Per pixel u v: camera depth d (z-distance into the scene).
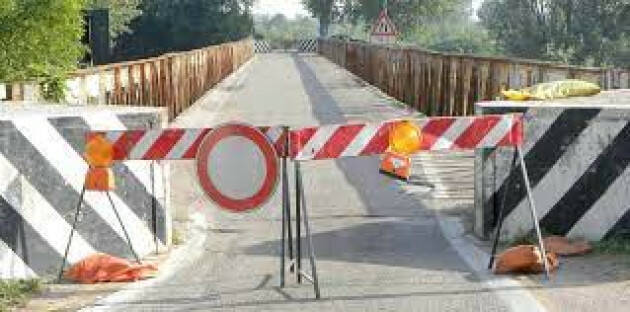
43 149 7.65
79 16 12.45
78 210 7.55
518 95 9.66
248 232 9.43
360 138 7.30
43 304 6.68
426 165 13.41
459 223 9.60
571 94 9.91
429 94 20.61
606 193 8.27
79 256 7.87
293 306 6.46
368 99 27.34
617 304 6.30
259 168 7.16
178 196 11.43
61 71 11.95
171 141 7.45
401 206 10.60
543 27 82.25
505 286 6.88
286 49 129.88
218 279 7.40
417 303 6.46
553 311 6.17
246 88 33.28
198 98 26.88
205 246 8.80
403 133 7.33
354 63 44.81
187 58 23.92
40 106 9.49
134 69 16.11
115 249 8.11
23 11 11.81
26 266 7.53
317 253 8.34
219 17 75.94
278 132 7.20
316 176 12.66
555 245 7.98
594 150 8.31
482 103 8.99
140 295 6.91
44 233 7.64
